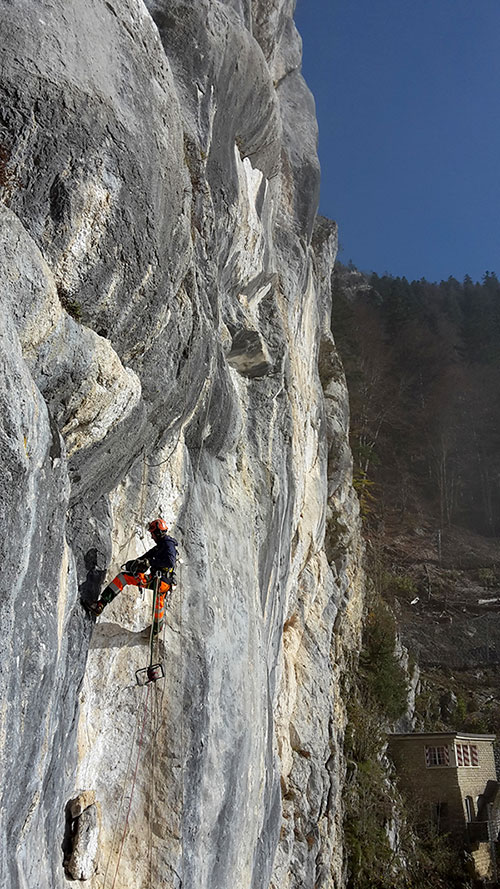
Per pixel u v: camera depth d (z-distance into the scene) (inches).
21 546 197.9
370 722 1030.4
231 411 443.5
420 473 2245.3
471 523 2087.8
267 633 505.7
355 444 2016.5
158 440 352.5
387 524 1998.0
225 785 350.9
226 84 439.8
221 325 477.1
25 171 233.5
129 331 288.8
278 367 560.1
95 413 262.5
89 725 317.7
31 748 215.2
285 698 714.8
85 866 290.7
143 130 269.7
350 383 2212.1
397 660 1206.9
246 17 547.5
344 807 874.1
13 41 226.1
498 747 1286.9
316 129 825.5
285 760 684.1
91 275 257.3
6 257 205.6
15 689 202.2
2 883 198.1
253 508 480.4
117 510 332.5
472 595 1697.8
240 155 514.6
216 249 434.0
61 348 235.5
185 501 382.0
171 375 333.7
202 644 348.8
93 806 305.4
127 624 334.0
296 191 763.4
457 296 3292.3
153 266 285.1
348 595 1119.6
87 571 290.4
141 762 324.8
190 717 334.0
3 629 191.8
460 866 989.8
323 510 839.1
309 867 666.8
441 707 1339.8
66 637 260.4
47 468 219.8
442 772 1077.1
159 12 395.5
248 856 389.1
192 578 362.9
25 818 218.7
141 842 313.9
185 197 314.2
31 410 199.8
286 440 571.2
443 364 2657.5
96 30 255.9
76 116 238.4
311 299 791.1
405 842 957.8
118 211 258.5
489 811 1083.3
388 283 3284.9
